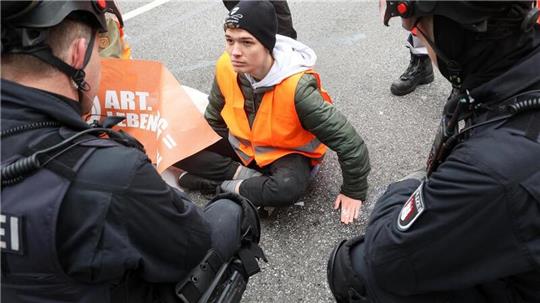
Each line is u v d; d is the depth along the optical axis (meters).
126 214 0.81
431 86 2.89
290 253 1.93
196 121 1.86
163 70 1.80
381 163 2.36
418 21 0.82
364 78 3.02
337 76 3.06
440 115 2.66
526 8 0.74
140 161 0.84
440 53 0.83
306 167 2.05
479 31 0.75
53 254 0.76
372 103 2.79
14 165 0.74
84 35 0.84
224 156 2.22
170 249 0.92
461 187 0.79
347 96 2.86
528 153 0.73
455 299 1.01
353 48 3.34
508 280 0.92
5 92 0.78
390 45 3.34
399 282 0.98
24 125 0.78
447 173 0.82
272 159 2.01
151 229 0.86
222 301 1.17
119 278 0.88
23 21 0.75
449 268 0.87
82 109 0.95
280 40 1.94
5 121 0.77
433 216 0.84
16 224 0.75
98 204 0.78
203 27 3.77
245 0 1.73
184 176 2.19
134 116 1.84
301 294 1.77
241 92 1.97
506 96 0.78
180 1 4.19
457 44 0.80
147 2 4.21
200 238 0.99
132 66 1.76
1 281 0.82
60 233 0.77
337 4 3.97
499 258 0.80
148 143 1.85
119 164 0.81
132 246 0.83
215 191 2.14
